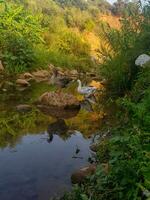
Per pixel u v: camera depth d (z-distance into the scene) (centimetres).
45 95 987
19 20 1806
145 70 735
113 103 938
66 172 555
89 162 596
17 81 1315
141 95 667
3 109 927
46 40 2088
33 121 833
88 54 2180
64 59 1880
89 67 1955
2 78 1387
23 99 1057
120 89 959
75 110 948
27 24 1839
